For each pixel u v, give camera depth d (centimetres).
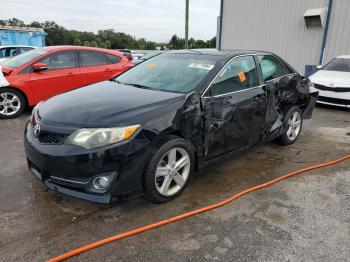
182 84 346
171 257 234
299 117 496
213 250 242
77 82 689
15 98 620
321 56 1186
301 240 256
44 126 279
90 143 258
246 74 388
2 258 228
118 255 235
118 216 283
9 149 439
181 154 309
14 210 288
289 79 463
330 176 379
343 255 240
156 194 291
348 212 299
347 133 571
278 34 1309
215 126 335
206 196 322
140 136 269
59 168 264
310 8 1189
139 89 350
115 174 264
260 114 399
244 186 347
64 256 229
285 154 451
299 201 317
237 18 1438
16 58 689
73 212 288
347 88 727
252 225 274
